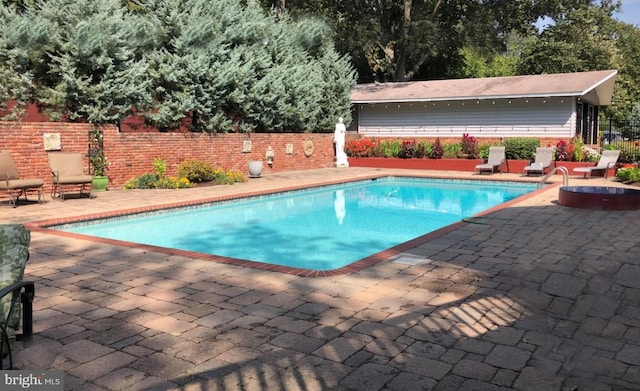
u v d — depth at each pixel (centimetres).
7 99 1413
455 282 529
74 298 484
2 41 1363
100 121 1500
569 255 644
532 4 3031
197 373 331
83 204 1129
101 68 1489
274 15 2227
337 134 2270
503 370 334
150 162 1520
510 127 2181
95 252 673
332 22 2991
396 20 3341
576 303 467
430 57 3506
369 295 487
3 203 1140
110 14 1563
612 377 328
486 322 419
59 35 1415
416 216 1178
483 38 3041
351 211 1244
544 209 1039
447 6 3212
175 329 405
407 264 601
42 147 1276
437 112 2355
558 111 2067
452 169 2078
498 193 1564
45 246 709
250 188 1456
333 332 397
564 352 364
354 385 313
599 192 1128
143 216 1077
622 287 512
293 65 2170
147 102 1596
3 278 311
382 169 2164
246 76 1822
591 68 3488
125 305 464
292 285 521
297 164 2109
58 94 1405
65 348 369
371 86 2723
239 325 413
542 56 3462
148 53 1666
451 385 313
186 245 880
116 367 339
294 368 337
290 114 2067
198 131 1806
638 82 3969
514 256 640
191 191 1378
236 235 964
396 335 391
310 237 952
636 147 1931
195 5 1756
